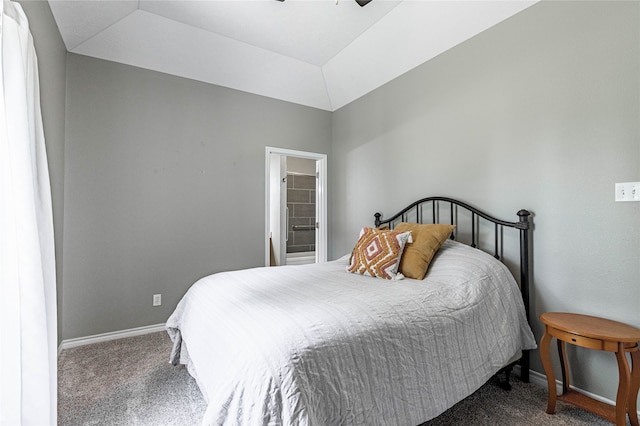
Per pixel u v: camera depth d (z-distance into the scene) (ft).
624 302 5.33
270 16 8.69
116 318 9.15
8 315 3.45
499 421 5.23
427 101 9.10
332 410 3.41
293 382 3.17
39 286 3.97
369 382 3.77
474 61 7.82
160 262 9.84
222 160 10.97
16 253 3.57
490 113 7.45
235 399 3.31
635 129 5.24
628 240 5.30
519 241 6.79
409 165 9.69
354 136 12.17
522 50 6.82
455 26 7.91
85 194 8.78
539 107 6.53
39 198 4.57
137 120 9.57
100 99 9.04
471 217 7.86
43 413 3.93
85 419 5.31
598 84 5.68
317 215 13.52
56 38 7.45
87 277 8.77
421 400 4.17
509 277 6.41
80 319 8.65
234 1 8.08
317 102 12.98
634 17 5.28
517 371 6.85
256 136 11.68
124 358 7.74
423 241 6.89
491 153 7.42
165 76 10.04
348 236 12.45
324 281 6.33
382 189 10.76
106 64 9.15
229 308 4.85
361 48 10.11
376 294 5.23
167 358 7.75
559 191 6.19
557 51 6.25
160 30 9.01
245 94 11.50
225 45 9.95
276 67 11.19
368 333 4.00
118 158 9.27
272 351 3.45
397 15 8.50
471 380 4.82
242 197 11.31
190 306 6.13
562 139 6.16
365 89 11.41
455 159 8.27
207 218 10.64
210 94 10.81
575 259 5.95
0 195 3.46
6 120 3.72
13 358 3.46
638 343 5.06
